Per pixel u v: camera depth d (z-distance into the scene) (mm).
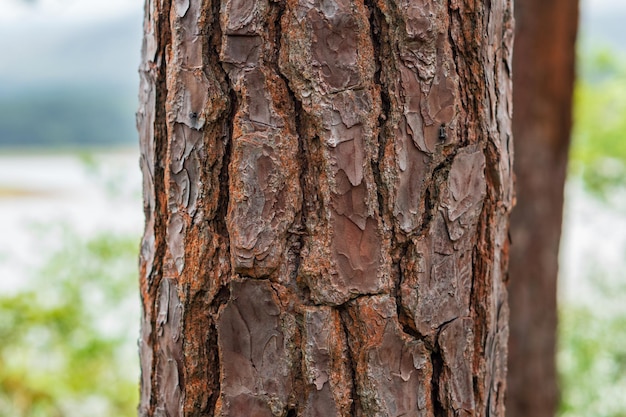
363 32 1628
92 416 3984
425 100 1651
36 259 3934
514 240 3090
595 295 4367
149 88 1720
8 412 3934
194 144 1656
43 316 3865
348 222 1639
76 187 4070
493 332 1751
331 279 1639
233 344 1661
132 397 4051
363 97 1632
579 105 4930
